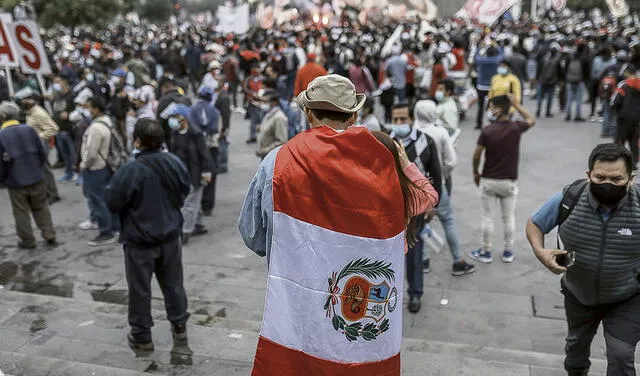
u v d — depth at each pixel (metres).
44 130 9.30
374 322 2.49
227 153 11.34
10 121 7.59
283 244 2.39
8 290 6.57
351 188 2.36
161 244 4.93
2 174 7.51
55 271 7.15
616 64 12.59
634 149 10.09
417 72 14.38
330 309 2.42
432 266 6.97
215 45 20.61
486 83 13.42
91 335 5.24
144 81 13.51
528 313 5.90
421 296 5.95
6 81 12.59
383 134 2.83
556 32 20.78
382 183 2.40
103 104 7.90
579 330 3.79
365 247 2.40
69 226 8.63
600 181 3.29
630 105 9.82
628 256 3.38
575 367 3.98
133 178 4.76
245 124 15.40
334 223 2.37
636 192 3.37
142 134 4.87
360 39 23.83
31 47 11.23
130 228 4.85
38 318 5.52
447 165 6.45
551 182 9.80
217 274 6.97
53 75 14.38
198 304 6.27
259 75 13.25
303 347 2.43
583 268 3.49
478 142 6.77
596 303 3.56
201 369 4.68
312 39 23.53
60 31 31.44
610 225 3.36
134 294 4.90
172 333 5.32
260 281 6.82
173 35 30.05
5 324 5.40
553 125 14.10
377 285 2.46
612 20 33.97
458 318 5.82
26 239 7.78
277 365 2.45
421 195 2.88
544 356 4.85
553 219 3.61
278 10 37.12
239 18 29.25
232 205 9.29
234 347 5.06
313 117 2.48
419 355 4.61
